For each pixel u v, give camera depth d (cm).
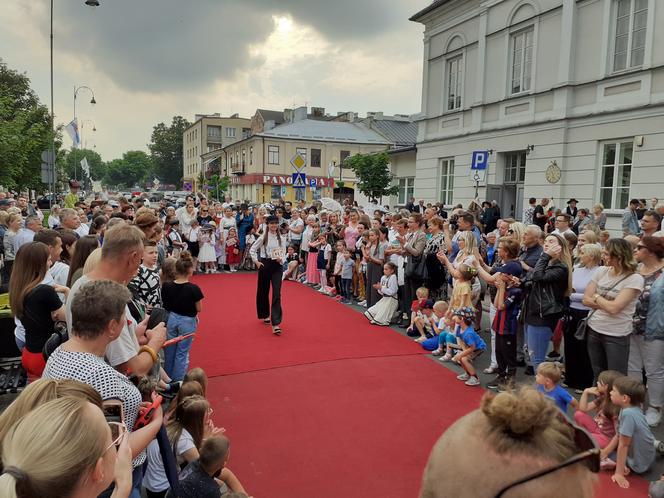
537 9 1452
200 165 7819
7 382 452
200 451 292
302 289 1140
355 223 1038
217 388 547
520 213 1575
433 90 1939
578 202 1363
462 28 1764
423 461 400
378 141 4750
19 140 2202
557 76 1402
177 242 1263
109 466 145
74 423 133
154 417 242
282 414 483
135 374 275
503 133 1594
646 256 464
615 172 1282
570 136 1380
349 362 631
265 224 806
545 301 515
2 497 115
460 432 101
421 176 2036
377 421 470
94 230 727
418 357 653
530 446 93
